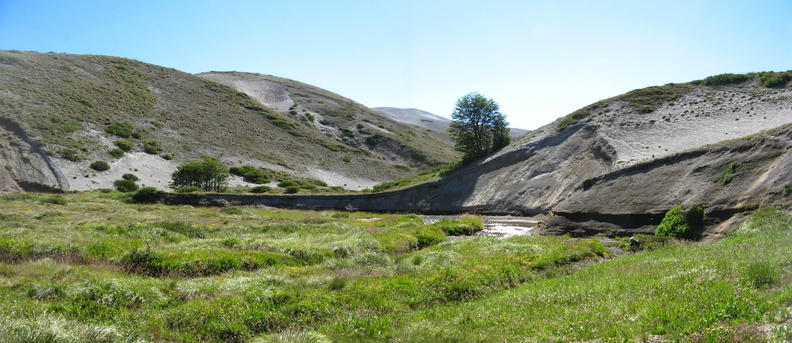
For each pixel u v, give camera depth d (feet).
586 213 112.57
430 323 34.35
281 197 224.94
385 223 128.67
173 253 63.31
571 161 163.43
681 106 169.37
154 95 371.15
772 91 155.22
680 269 39.75
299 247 73.31
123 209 144.77
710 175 94.73
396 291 47.26
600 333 25.68
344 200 220.43
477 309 37.91
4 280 42.52
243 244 75.92
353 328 34.86
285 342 31.48
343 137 423.64
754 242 52.08
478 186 189.98
